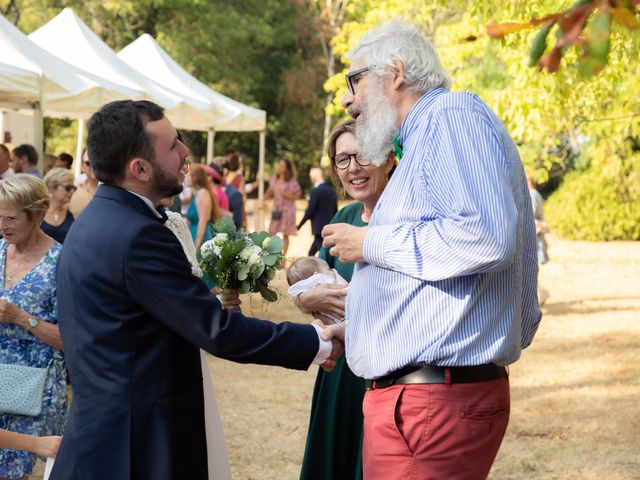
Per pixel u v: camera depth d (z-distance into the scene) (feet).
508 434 18.52
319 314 10.16
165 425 7.71
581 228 67.21
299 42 117.19
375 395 8.00
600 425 19.11
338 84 50.26
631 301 37.40
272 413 20.20
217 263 10.28
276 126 115.55
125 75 34.32
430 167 7.41
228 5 105.50
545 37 4.29
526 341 8.55
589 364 25.05
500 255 6.95
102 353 7.64
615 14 3.92
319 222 39.60
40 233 11.84
